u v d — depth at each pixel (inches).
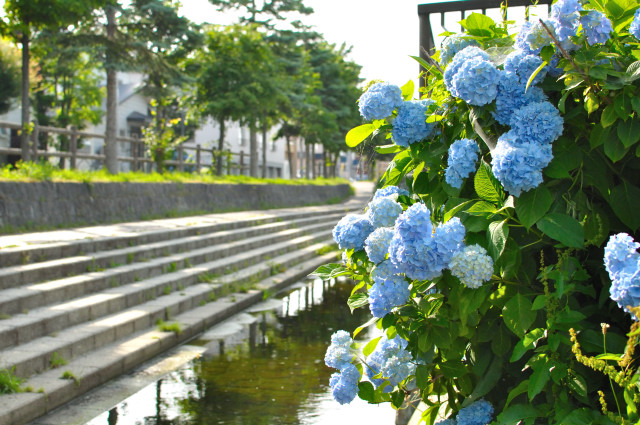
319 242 811.4
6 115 1312.7
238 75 1095.0
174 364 294.7
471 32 99.9
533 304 77.4
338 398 98.0
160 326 336.5
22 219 477.4
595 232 84.1
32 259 355.3
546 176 86.2
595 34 80.7
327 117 1628.9
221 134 1151.0
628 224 82.5
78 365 262.2
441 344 85.6
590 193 88.4
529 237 85.7
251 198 983.0
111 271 386.0
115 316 331.0
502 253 82.3
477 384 88.3
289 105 1298.0
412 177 103.0
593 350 77.5
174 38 1012.5
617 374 67.4
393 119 98.3
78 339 277.4
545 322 82.4
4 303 283.3
